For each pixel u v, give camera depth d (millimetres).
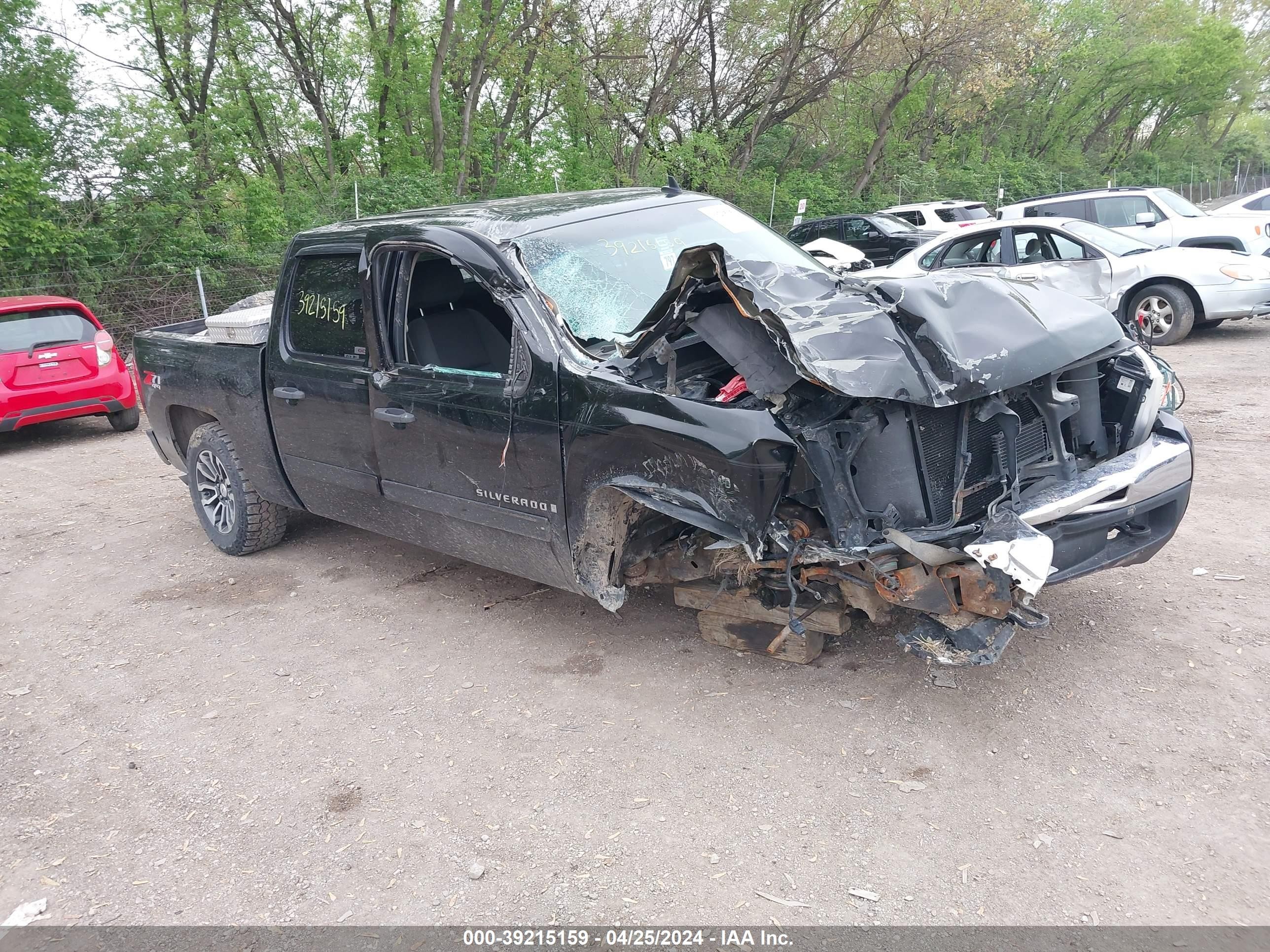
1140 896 2580
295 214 17969
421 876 2941
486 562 4375
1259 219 11375
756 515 3094
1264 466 6027
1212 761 3109
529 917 2727
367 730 3818
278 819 3297
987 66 29062
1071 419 3645
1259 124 78562
